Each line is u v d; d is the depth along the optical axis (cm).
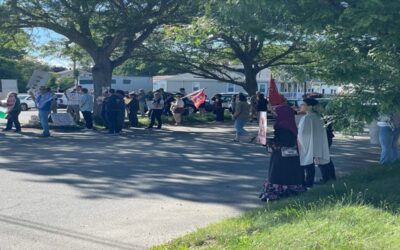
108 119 2870
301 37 1154
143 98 4134
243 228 905
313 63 1225
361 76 1067
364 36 1088
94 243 905
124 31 3198
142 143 2409
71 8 2980
